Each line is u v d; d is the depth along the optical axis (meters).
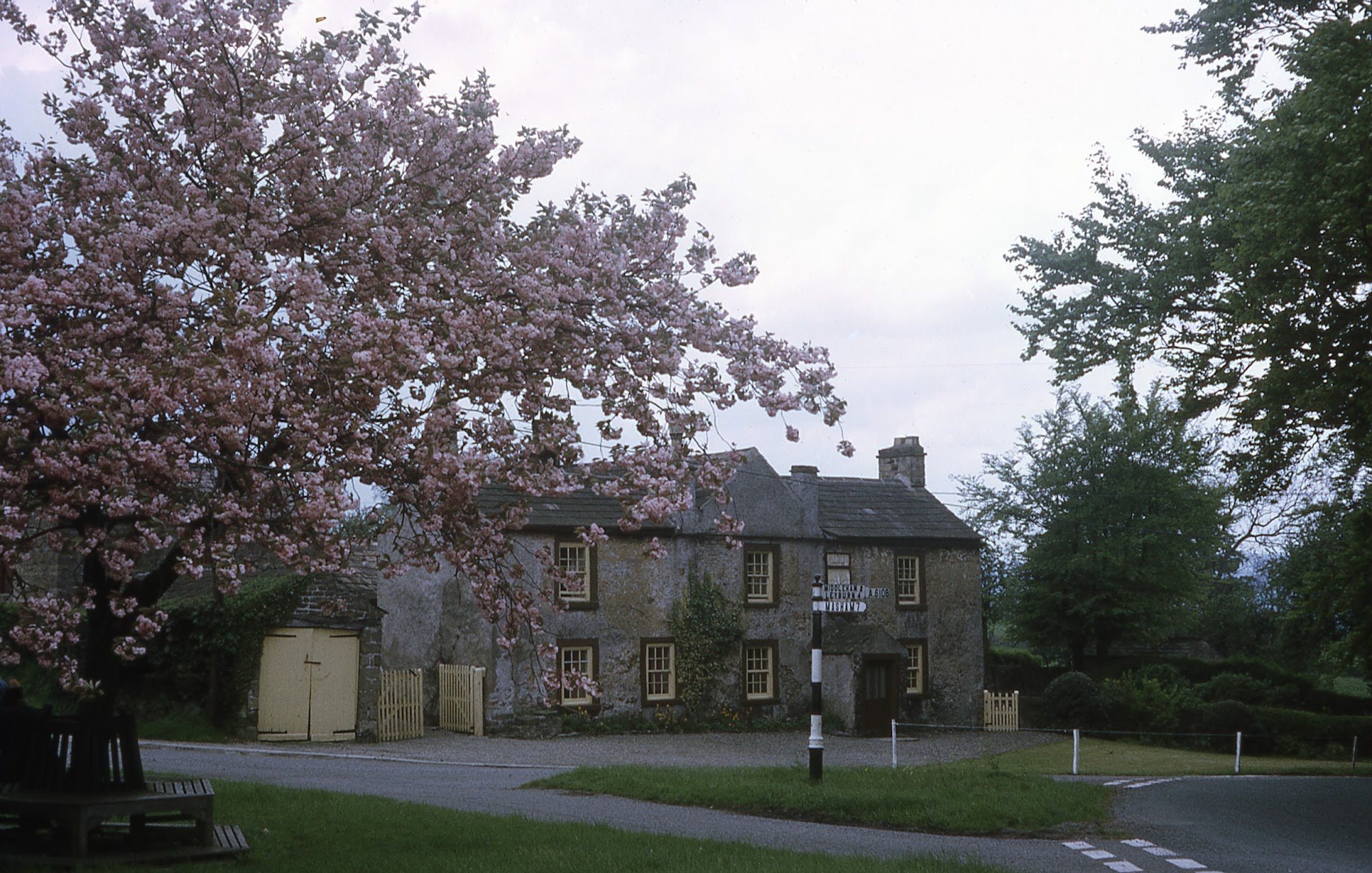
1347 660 24.61
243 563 9.72
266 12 10.80
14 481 8.72
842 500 40.09
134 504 8.88
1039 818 15.25
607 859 10.64
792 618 36.66
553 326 10.82
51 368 9.24
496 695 30.59
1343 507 22.61
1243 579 59.38
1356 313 17.78
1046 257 23.22
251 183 10.40
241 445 9.33
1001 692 42.94
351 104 10.92
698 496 35.69
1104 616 45.12
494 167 11.47
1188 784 21.81
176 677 26.78
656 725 33.31
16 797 10.42
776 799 16.36
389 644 33.56
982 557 53.25
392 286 11.02
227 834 11.55
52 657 9.36
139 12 10.33
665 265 11.30
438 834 11.99
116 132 10.70
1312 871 12.21
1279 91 20.70
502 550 11.32
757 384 11.05
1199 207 21.42
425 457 9.76
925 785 17.80
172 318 9.62
